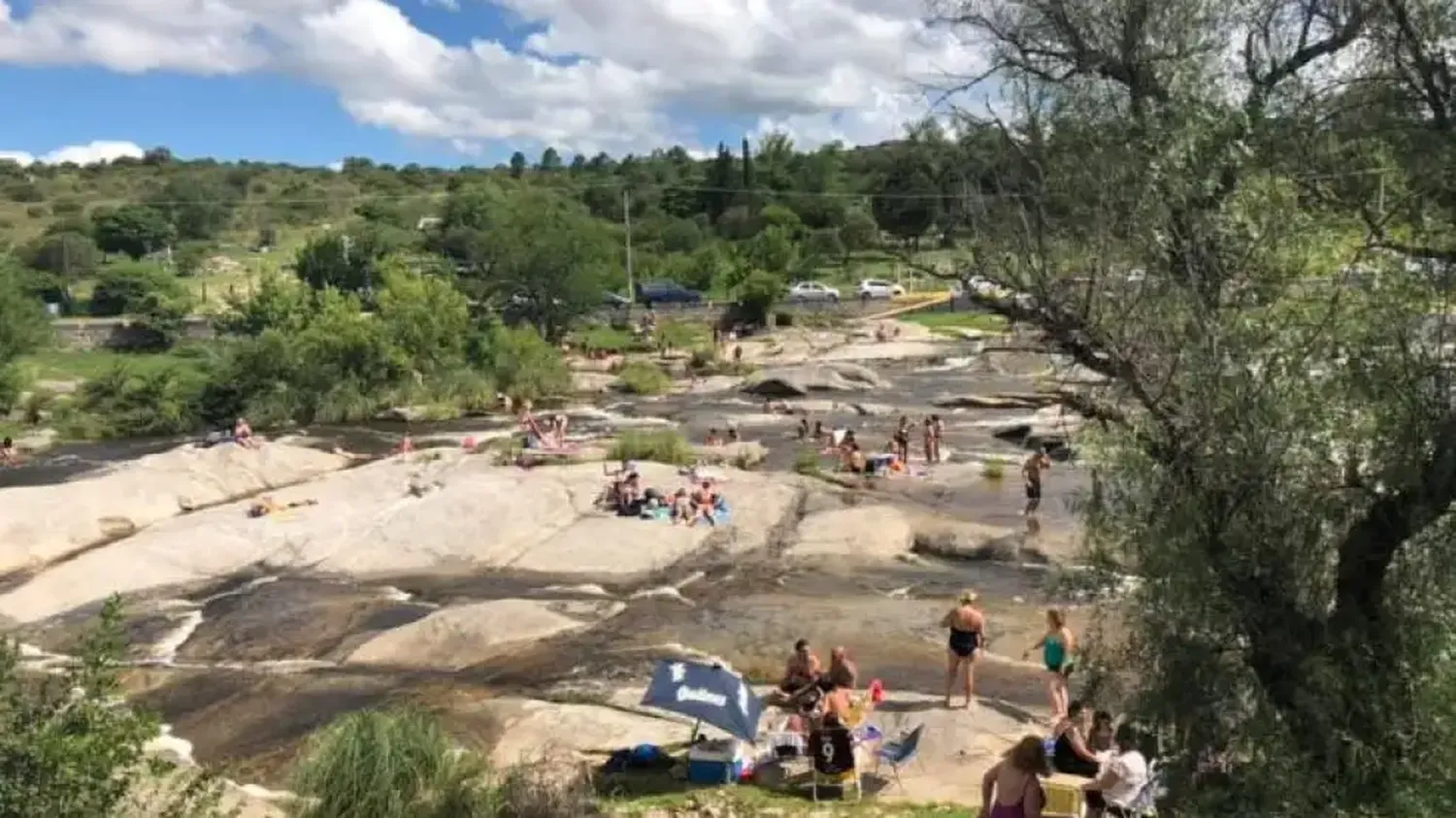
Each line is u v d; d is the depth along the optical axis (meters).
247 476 35.75
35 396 54.59
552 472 34.06
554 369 60.31
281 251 134.12
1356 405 9.35
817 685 17.08
